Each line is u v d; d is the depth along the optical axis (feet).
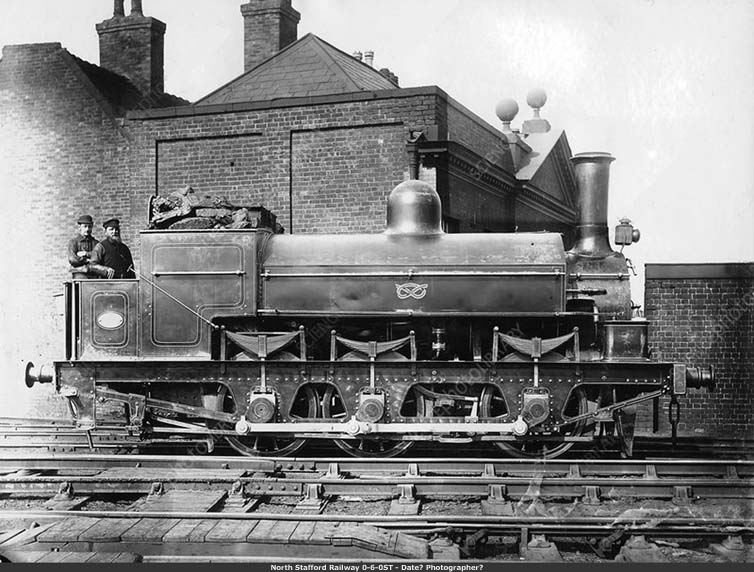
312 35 46.29
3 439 34.12
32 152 47.44
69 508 24.18
